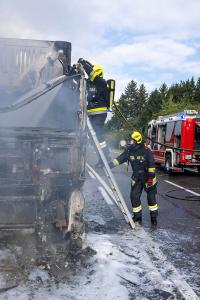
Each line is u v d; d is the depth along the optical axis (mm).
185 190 11602
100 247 5125
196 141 15820
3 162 4480
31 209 4449
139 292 3854
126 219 6602
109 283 3982
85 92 5391
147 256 4988
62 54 6363
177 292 3912
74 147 4723
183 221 7328
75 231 4750
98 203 8664
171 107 45969
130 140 7312
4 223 4418
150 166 7000
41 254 4449
